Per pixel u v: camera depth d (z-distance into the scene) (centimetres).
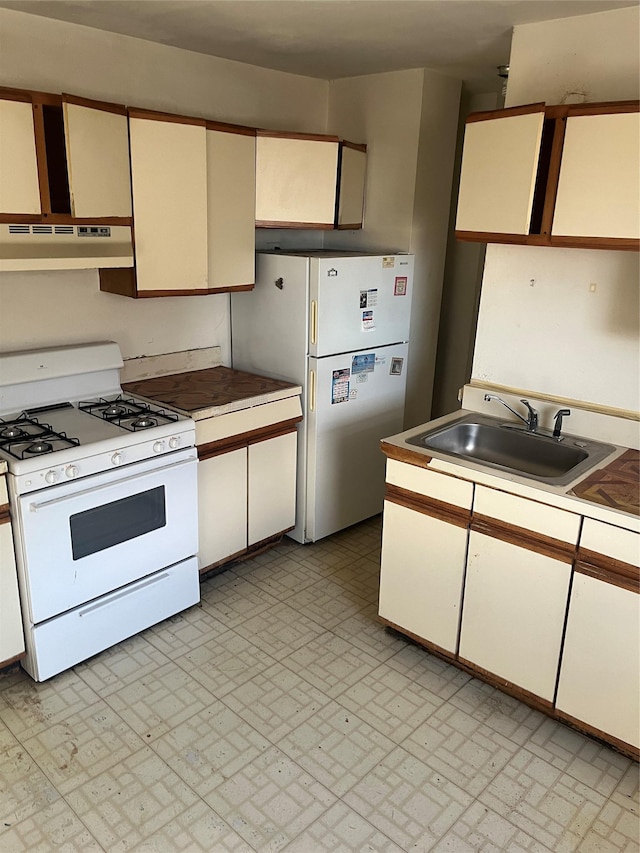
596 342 244
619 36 218
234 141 283
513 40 241
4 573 217
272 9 227
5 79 239
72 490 224
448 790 195
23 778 196
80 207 237
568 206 211
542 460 253
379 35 259
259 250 347
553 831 183
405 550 245
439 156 343
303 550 335
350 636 266
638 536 184
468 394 280
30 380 262
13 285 259
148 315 309
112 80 270
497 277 263
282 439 309
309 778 198
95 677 240
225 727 217
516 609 217
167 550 262
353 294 309
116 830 180
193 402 281
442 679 243
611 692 201
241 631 268
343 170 332
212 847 175
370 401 338
